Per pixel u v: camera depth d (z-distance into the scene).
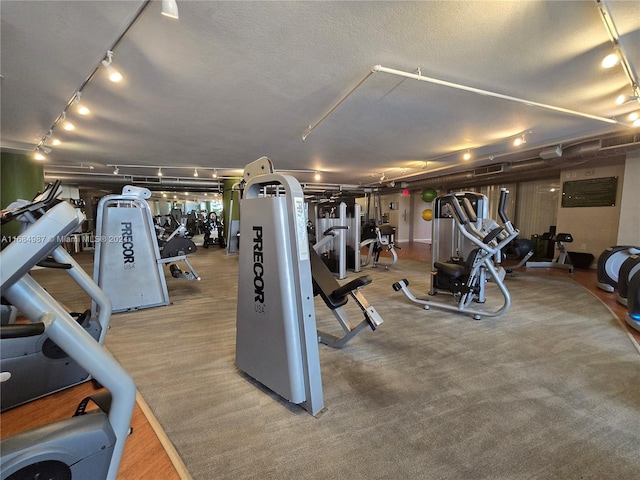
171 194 15.27
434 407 1.83
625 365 2.32
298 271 1.72
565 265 6.16
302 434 1.61
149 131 4.29
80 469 1.08
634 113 3.67
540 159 6.03
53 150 5.39
